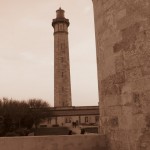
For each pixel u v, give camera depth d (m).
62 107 71.31
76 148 5.78
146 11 4.72
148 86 4.51
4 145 5.49
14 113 45.38
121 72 5.19
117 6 5.47
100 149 5.80
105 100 5.84
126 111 4.97
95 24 6.71
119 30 5.34
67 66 74.06
